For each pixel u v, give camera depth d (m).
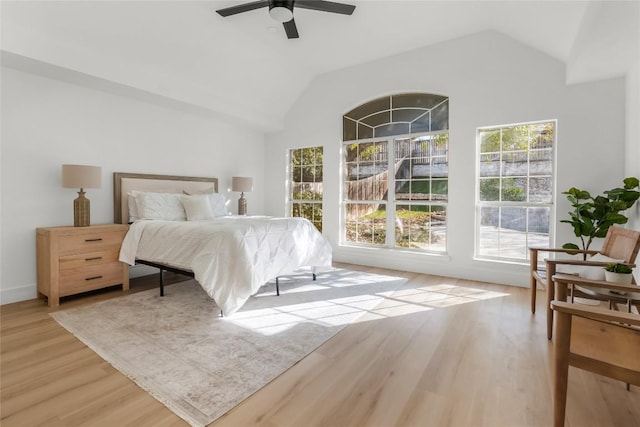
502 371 1.83
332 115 5.00
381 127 4.62
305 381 1.73
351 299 3.12
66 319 2.58
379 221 4.70
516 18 3.16
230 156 5.23
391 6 3.27
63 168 3.12
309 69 4.89
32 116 3.14
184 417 1.44
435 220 4.25
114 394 1.60
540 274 2.65
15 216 3.05
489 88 3.73
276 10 2.62
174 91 3.92
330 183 5.05
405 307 2.90
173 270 3.10
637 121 2.71
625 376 1.17
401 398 1.58
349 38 3.93
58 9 2.73
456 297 3.20
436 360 1.96
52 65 2.92
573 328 1.54
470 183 3.87
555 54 3.29
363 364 1.91
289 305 2.94
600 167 3.17
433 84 4.10
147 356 1.98
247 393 1.62
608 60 2.73
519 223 3.69
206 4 3.19
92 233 3.15
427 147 4.29
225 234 2.73
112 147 3.76
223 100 4.54
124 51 3.34
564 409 1.28
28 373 1.79
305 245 3.42
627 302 1.83
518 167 3.68
